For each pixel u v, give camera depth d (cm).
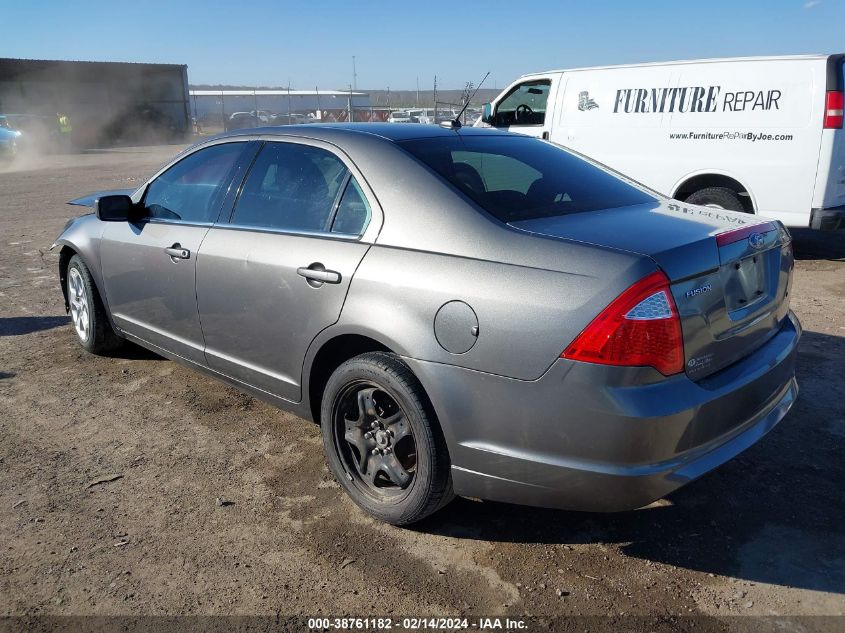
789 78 698
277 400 347
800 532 288
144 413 416
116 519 308
